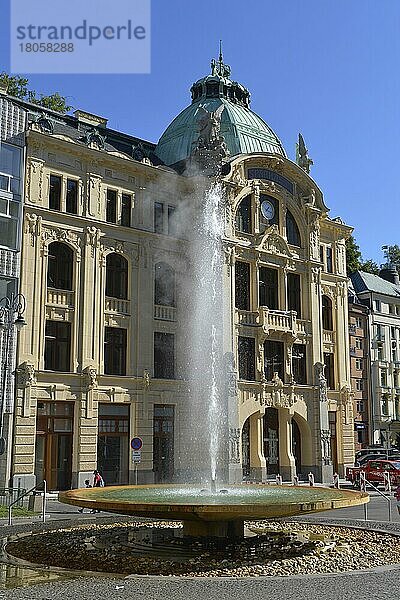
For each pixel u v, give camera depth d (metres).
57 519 26.83
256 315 51.78
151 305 45.72
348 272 82.44
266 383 51.28
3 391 35.25
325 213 58.84
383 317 78.12
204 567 15.23
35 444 38.75
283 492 20.56
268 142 57.53
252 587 13.23
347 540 19.47
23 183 39.94
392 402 77.44
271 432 52.53
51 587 13.08
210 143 50.75
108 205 44.69
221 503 15.98
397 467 50.25
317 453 54.50
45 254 40.59
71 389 40.62
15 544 18.62
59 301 41.16
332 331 59.56
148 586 13.24
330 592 12.83
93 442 41.03
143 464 43.44
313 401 55.31
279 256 54.22
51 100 58.84
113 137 50.78
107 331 43.59
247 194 52.88
